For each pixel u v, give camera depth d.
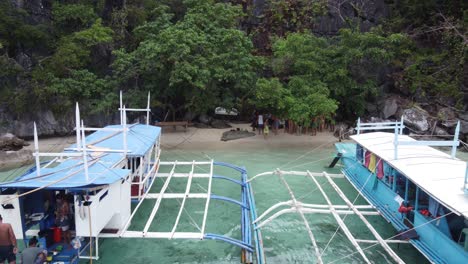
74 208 9.34
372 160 13.34
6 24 24.16
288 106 23.38
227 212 12.88
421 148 13.08
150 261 9.59
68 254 9.05
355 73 27.33
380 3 32.28
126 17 28.20
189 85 23.55
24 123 23.59
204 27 25.23
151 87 23.78
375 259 9.89
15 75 24.02
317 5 32.12
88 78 23.47
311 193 14.84
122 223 10.30
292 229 11.64
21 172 17.30
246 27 33.22
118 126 15.96
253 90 24.80
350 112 28.56
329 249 10.41
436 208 9.26
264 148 21.97
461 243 8.46
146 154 13.48
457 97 25.17
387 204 11.95
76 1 27.91
